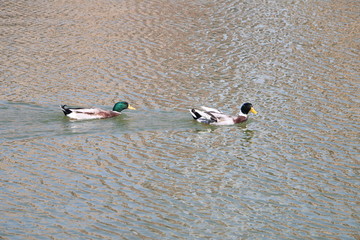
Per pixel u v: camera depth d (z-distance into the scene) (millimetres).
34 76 32250
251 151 24312
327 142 25047
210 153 24031
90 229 17922
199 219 18875
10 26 41125
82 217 18594
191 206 19672
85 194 20109
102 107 28453
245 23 42781
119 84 31641
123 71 33500
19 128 25578
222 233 18094
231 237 17906
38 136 24859
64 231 17719
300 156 23828
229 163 23141
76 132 25484
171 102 29438
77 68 33719
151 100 29641
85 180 21172
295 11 45719
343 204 20141
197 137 25625
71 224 18156
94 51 36625
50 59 35031
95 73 33062
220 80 32438
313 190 21078
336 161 23359
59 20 43031
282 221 18953
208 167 22703
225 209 19578
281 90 30984
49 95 29672
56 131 25484
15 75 32281
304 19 43531
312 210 19703
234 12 45719
